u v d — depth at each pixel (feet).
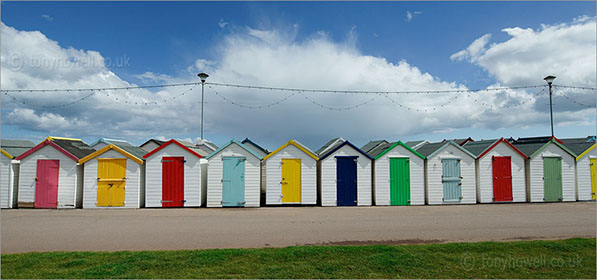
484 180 59.00
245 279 21.58
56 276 21.77
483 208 52.95
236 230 36.55
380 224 39.91
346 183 56.29
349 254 26.68
